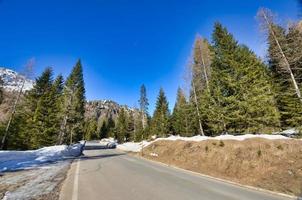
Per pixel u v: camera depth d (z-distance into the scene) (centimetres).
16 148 3475
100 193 820
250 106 2405
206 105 2852
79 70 4766
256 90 2472
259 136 1797
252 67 2931
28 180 1047
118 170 1488
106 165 1770
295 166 1255
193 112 3547
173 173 1438
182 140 2725
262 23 2161
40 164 1759
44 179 1088
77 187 918
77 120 4797
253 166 1449
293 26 2064
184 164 1972
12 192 777
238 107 2533
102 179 1127
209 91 2792
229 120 2550
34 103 4241
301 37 2023
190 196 807
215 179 1259
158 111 6122
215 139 2128
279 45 2059
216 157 1797
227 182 1169
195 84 3212
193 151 2181
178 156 2289
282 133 2531
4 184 927
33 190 827
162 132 5519
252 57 3322
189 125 4038
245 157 1578
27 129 3672
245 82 2534
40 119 3878
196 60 3247
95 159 2339
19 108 3453
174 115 5500
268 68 3225
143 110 6762
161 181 1108
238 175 1433
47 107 3984
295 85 1986
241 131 2534
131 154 3347
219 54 2827
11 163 1639
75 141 5441
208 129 3281
